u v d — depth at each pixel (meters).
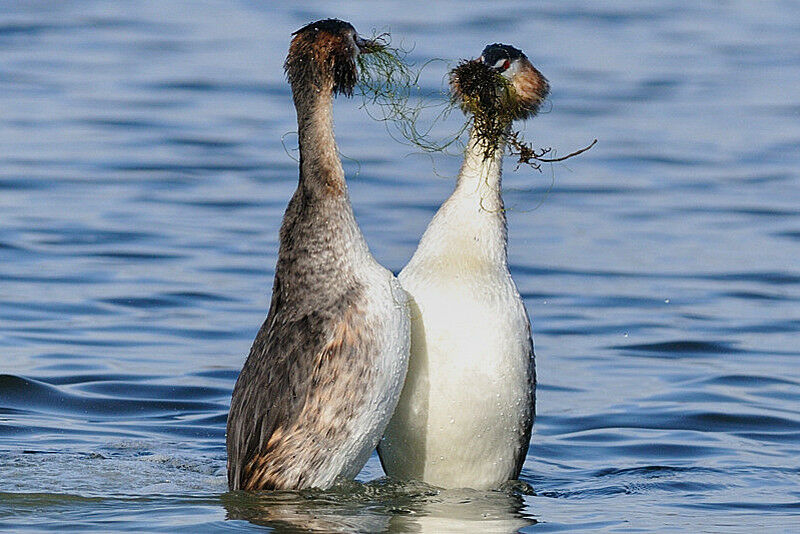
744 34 37.53
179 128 26.11
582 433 11.95
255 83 30.11
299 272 9.12
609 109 28.80
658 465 10.91
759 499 9.79
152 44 33.91
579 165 24.31
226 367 13.70
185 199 21.28
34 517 8.76
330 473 9.16
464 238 9.56
